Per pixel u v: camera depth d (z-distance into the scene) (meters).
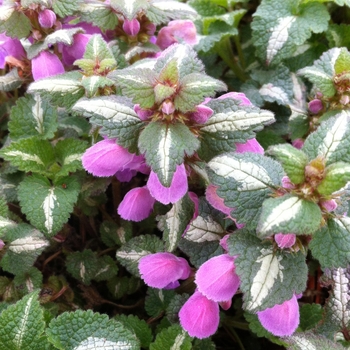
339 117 0.11
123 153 0.11
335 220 0.10
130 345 0.13
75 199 0.14
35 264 0.19
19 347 0.12
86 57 0.14
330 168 0.09
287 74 0.20
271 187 0.11
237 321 0.17
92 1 0.16
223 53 0.22
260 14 0.20
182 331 0.13
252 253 0.11
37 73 0.15
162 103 0.11
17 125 0.16
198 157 0.12
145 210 0.13
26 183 0.15
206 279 0.11
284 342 0.14
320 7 0.20
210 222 0.13
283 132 0.19
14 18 0.15
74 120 0.18
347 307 0.14
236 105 0.12
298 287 0.11
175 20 0.17
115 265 0.17
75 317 0.13
